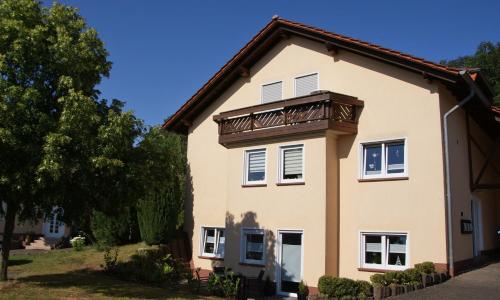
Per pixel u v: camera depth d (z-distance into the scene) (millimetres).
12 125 12094
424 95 15508
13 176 12328
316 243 16266
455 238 15109
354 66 17297
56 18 14031
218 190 21188
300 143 17219
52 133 12094
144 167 14008
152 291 14305
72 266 19281
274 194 17734
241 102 20906
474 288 12891
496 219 20984
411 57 15414
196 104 22328
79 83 13773
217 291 14734
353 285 12750
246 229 18438
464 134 17344
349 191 16703
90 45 14320
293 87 19047
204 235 21516
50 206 14117
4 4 13375
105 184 13703
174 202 21750
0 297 11992
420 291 12625
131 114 13414
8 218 14539
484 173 19422
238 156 19172
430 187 15016
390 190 15812
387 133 16125
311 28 18078
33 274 17219
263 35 19688
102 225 23094
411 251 15125
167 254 19359
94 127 13359
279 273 17203
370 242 16156
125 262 18547
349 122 16688
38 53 13234
